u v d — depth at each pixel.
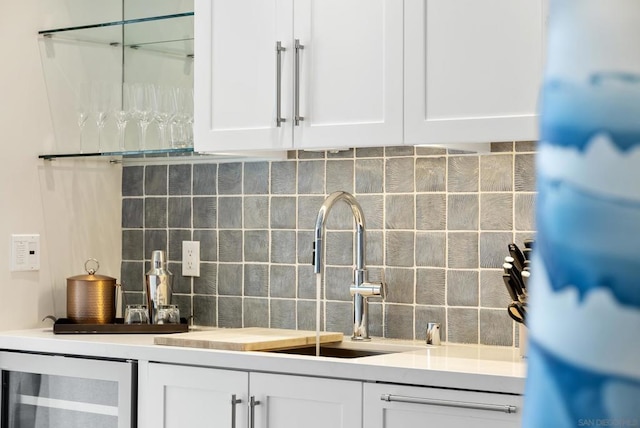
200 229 3.13
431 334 2.58
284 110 2.51
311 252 2.89
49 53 3.09
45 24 3.08
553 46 0.19
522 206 2.51
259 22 2.57
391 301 2.72
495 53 2.19
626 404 0.18
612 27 0.18
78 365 2.61
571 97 0.19
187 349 2.40
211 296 3.10
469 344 2.59
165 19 2.89
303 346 2.58
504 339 2.54
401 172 2.71
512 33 2.16
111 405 2.55
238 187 3.05
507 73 2.17
